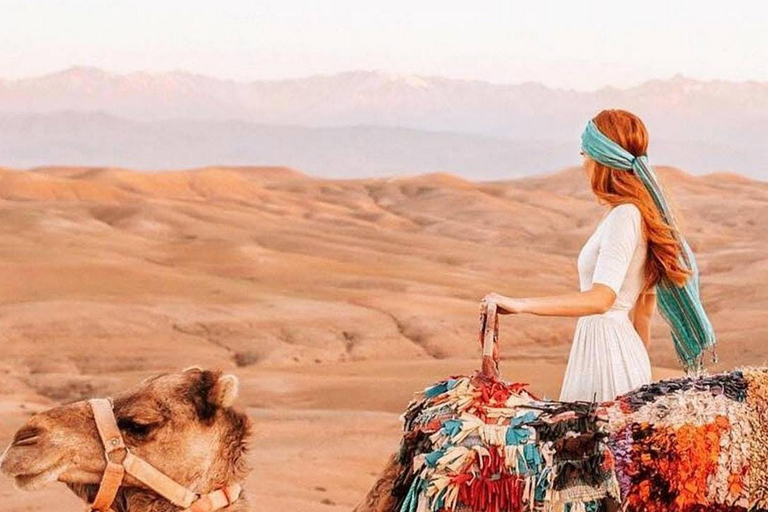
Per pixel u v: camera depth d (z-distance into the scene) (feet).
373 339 227.61
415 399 21.39
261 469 91.86
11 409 132.57
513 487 19.60
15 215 377.71
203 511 19.39
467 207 611.06
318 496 81.46
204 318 225.15
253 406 146.61
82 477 19.29
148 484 19.21
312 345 219.20
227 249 337.11
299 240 426.51
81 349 196.95
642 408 20.27
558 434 19.93
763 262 374.02
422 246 453.99
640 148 22.20
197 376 19.77
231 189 636.89
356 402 151.23
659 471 19.71
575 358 22.27
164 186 616.39
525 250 470.80
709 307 296.30
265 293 260.62
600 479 19.62
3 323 203.72
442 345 231.30
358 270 329.72
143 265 286.25
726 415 19.99
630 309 22.80
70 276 259.19
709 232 541.75
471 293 304.30
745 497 19.71
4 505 65.26
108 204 451.12
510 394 20.92
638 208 21.94
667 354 194.80
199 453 19.43
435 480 19.60
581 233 538.06
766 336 201.98
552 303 21.36
